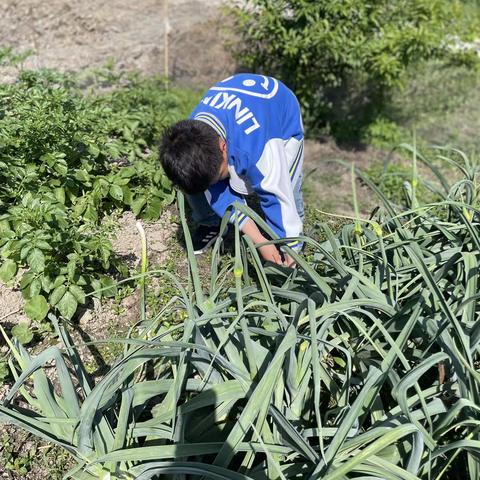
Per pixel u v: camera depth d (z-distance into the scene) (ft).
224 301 7.06
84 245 8.79
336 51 16.16
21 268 9.48
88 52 20.95
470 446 5.29
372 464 5.51
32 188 10.35
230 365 6.18
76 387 7.95
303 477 5.88
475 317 7.18
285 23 17.07
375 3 16.79
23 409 6.62
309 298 6.43
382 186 15.01
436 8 17.52
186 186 7.18
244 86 8.18
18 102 12.22
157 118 14.39
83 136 11.41
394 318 6.75
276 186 7.82
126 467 5.99
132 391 6.19
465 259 6.74
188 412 6.14
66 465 7.05
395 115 20.06
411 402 6.04
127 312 9.08
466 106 20.89
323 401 7.09
